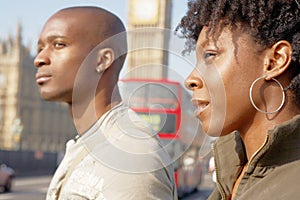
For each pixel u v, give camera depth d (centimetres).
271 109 155
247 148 161
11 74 8250
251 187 149
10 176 2583
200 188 1906
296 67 154
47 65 224
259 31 153
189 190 1596
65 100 227
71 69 221
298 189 137
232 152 183
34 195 2406
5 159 4200
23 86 8319
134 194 189
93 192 196
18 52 8262
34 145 8369
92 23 221
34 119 8462
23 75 8325
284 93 154
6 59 8325
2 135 8044
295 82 152
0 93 8225
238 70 155
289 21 152
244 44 155
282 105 154
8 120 8119
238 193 155
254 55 154
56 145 8756
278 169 146
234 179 182
